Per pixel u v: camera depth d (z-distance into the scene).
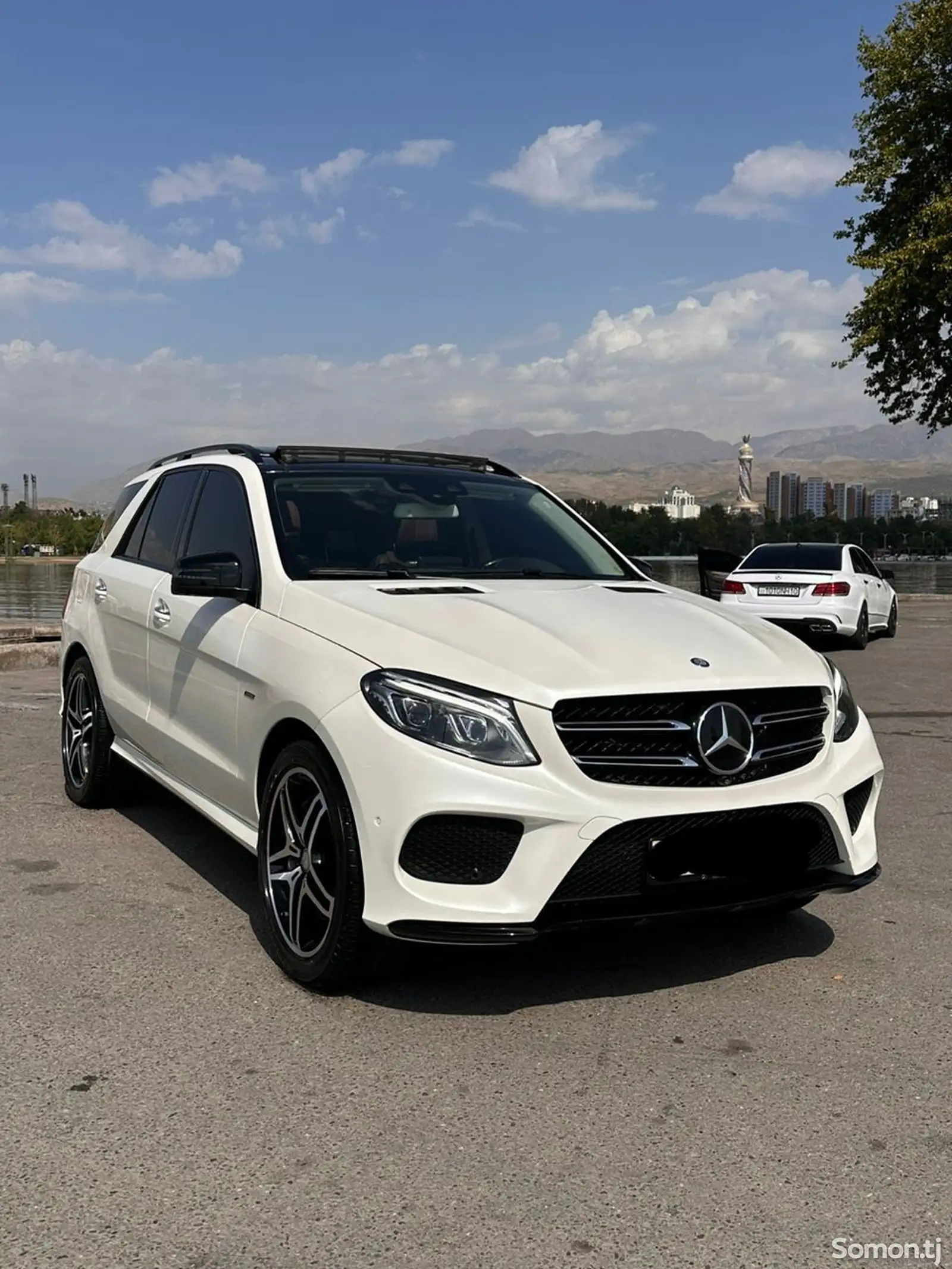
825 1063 3.15
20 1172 2.56
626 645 3.57
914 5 24.27
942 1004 3.56
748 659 3.64
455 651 3.42
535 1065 3.11
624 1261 2.26
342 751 3.34
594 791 3.22
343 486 4.83
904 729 8.45
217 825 4.34
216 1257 2.26
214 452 5.39
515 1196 2.49
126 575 5.55
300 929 3.66
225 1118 2.81
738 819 3.37
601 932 4.16
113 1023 3.35
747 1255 2.29
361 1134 2.74
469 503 5.07
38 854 5.09
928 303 23.31
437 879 3.22
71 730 6.09
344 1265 2.24
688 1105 2.90
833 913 4.42
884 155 23.88
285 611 4.01
